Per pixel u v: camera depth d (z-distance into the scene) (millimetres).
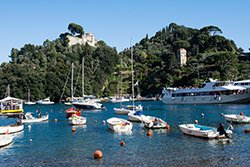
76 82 192250
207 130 48250
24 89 189125
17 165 34625
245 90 128875
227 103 131125
